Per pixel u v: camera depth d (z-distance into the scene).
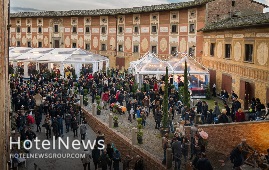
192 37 42.41
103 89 32.03
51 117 24.56
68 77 38.78
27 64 43.97
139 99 27.92
